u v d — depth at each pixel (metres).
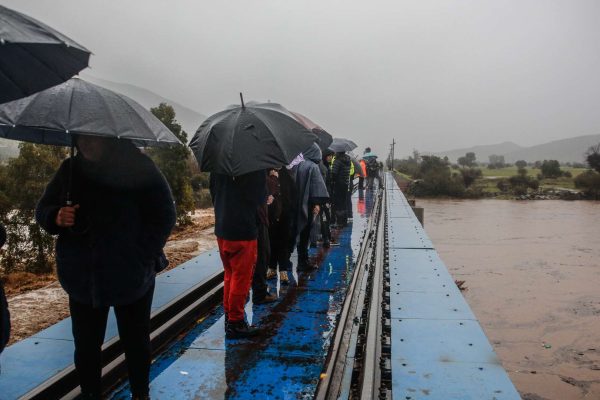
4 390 3.59
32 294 7.16
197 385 3.89
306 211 6.88
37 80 2.26
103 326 3.10
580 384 10.31
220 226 4.54
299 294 6.24
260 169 4.10
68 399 3.52
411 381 3.85
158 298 5.61
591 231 37.06
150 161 2.94
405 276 7.36
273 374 4.06
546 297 17.81
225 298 4.93
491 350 4.45
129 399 3.70
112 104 2.86
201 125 4.77
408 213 16.88
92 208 2.82
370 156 25.25
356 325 5.11
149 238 2.96
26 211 9.85
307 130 4.59
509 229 38.56
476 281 20.84
